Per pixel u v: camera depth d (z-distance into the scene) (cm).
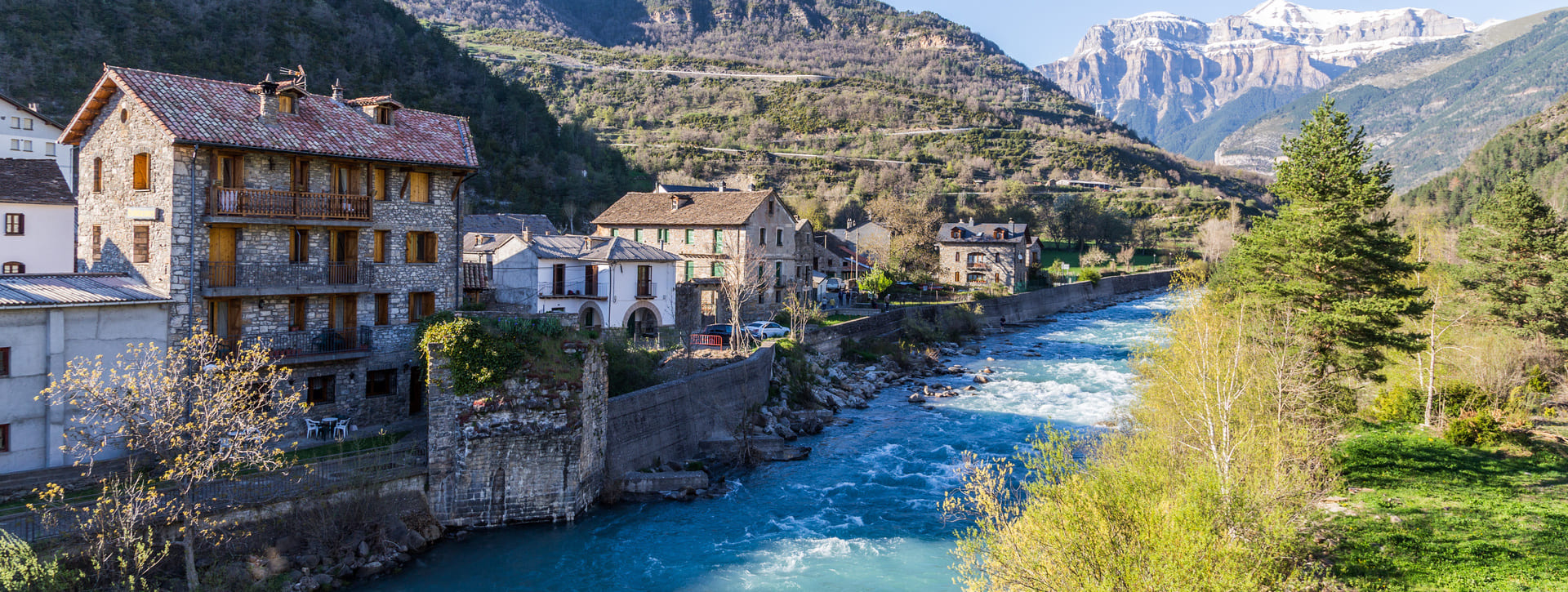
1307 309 4212
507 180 13388
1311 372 3647
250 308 3572
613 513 3694
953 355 8238
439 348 3369
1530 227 5516
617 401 3981
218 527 2808
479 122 14375
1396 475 3606
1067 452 3095
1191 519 2114
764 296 7944
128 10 11294
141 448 3077
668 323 6612
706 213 8044
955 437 4994
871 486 4106
